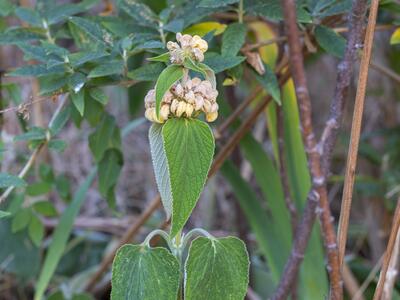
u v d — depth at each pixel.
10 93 0.93
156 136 0.56
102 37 0.71
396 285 1.05
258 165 0.94
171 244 0.59
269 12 0.70
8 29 0.81
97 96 0.71
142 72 0.68
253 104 1.10
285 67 0.85
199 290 0.56
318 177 0.62
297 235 0.76
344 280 1.04
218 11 0.73
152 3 0.86
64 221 0.96
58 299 1.09
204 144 0.53
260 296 1.14
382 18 1.02
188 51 0.53
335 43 0.73
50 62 0.67
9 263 1.20
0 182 0.67
